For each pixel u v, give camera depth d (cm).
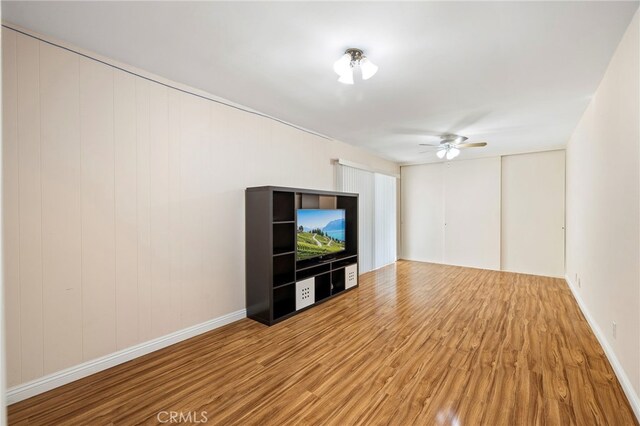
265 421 176
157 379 216
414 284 471
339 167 483
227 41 206
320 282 418
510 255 564
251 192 328
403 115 352
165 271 265
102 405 189
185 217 279
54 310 206
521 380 211
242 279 332
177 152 273
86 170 219
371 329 298
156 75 257
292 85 274
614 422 173
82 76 217
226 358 244
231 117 318
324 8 172
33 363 198
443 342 269
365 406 187
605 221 251
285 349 259
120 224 237
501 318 325
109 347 231
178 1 168
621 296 210
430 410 183
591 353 247
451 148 445
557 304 371
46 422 175
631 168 192
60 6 172
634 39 180
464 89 278
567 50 212
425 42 203
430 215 662
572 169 431
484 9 171
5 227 189
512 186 562
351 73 214
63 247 210
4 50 187
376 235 593
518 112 338
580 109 327
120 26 191
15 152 191
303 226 366
